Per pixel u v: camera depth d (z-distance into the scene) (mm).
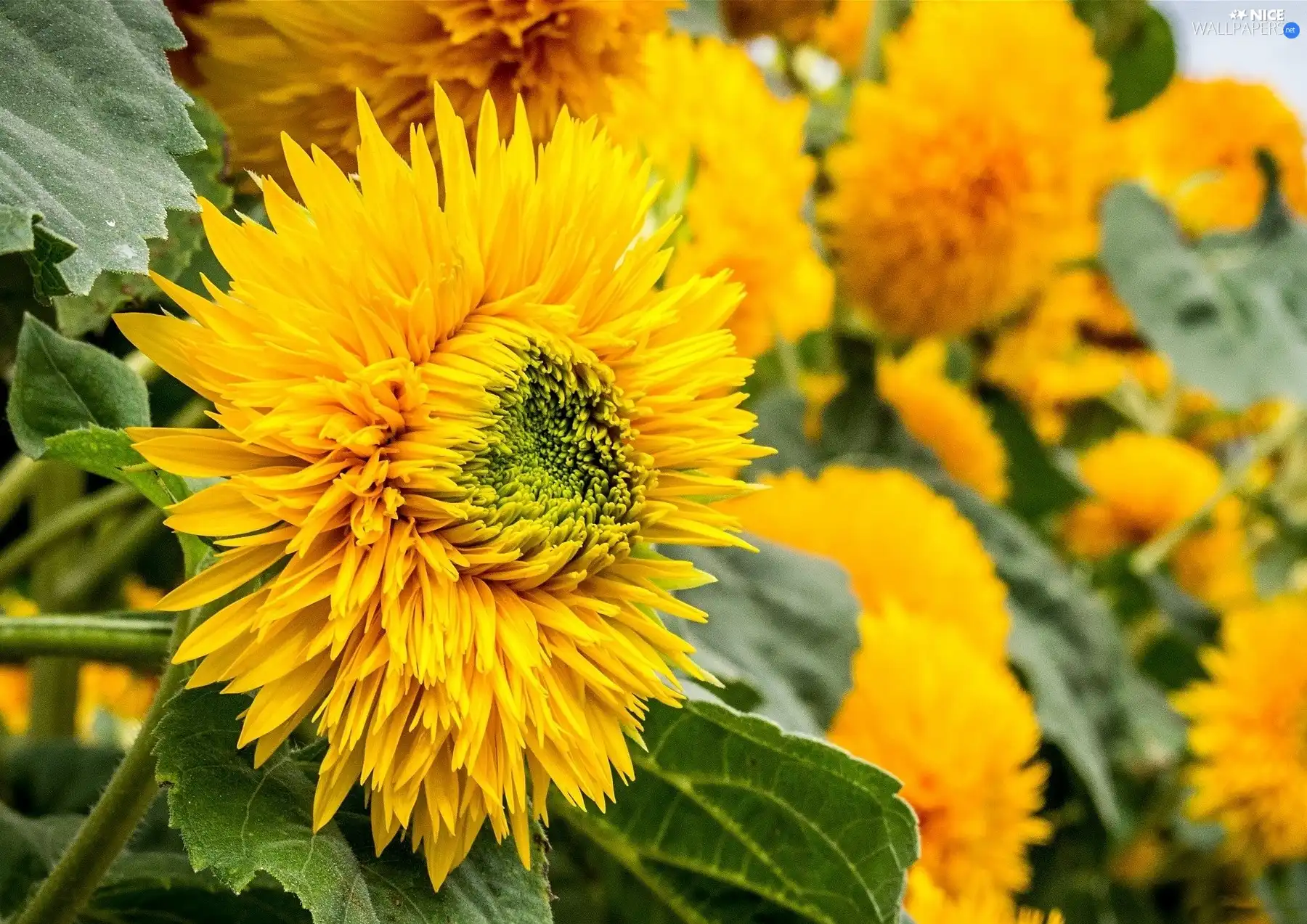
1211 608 970
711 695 417
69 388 382
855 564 635
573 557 369
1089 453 1024
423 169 350
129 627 399
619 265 375
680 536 382
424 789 354
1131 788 829
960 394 834
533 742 354
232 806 346
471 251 355
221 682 356
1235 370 821
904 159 687
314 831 344
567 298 374
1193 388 822
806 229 620
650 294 382
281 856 342
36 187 318
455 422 357
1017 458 948
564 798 430
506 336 361
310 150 421
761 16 881
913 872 515
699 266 546
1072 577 843
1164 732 846
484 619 351
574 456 370
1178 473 969
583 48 428
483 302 370
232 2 427
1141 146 944
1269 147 943
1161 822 820
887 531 644
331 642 342
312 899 338
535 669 355
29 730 658
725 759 413
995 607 661
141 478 360
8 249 294
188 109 408
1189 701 795
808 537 638
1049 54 690
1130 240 849
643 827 432
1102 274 970
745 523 631
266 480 335
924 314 725
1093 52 919
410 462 353
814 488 668
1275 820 772
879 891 412
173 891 425
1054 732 709
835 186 781
